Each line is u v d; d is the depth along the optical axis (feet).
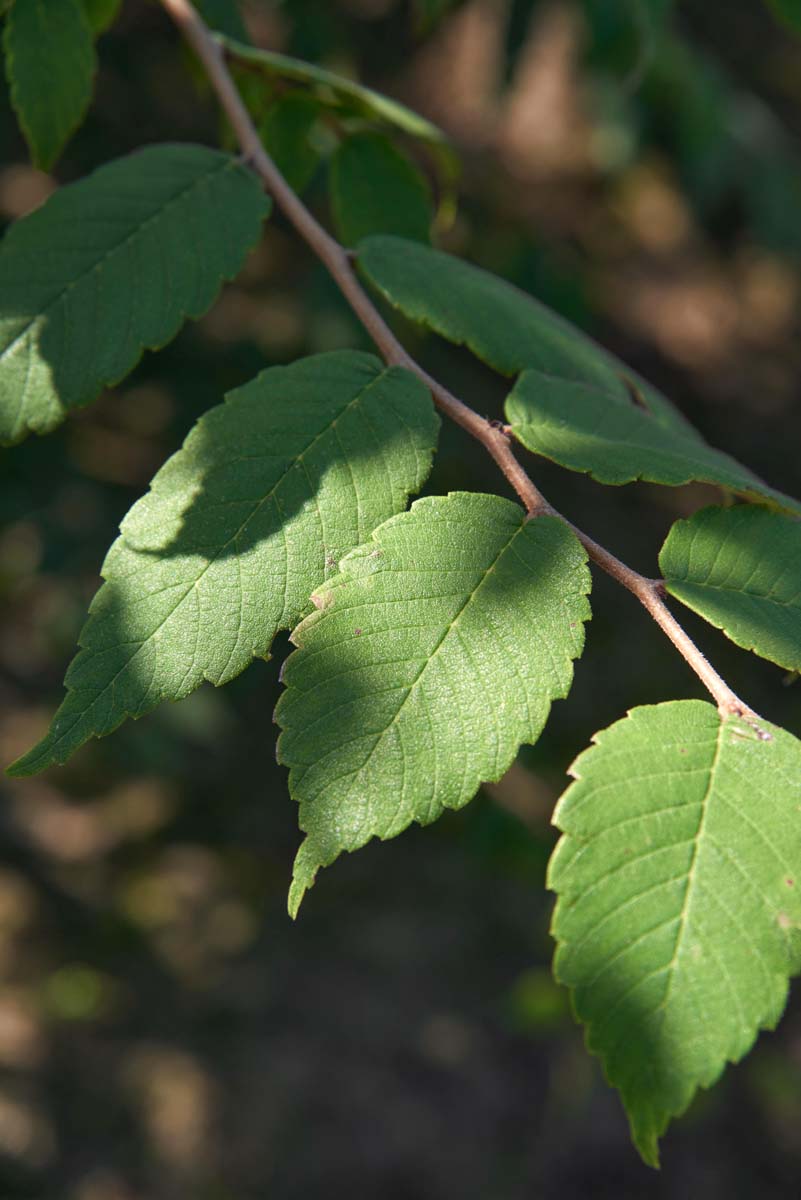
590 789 2.87
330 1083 16.05
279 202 4.62
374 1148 15.42
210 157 4.58
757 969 2.68
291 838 19.30
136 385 12.55
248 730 18.86
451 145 6.14
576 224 25.68
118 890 18.13
